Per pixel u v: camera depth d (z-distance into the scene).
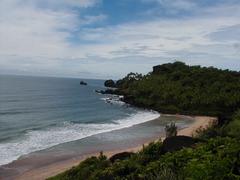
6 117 58.66
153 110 77.69
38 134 41.28
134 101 88.19
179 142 18.19
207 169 10.68
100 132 43.09
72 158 29.62
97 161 20.83
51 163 27.94
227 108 71.62
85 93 129.00
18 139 37.81
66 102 91.50
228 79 91.75
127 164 16.03
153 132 43.84
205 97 76.62
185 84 93.69
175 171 12.12
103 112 70.81
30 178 23.92
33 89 142.25
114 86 168.25
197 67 111.88
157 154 17.98
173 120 58.44
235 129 23.06
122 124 51.81
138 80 114.94
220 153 12.75
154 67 121.00
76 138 38.78
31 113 65.50
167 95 82.19
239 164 11.27
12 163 27.80
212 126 30.25
